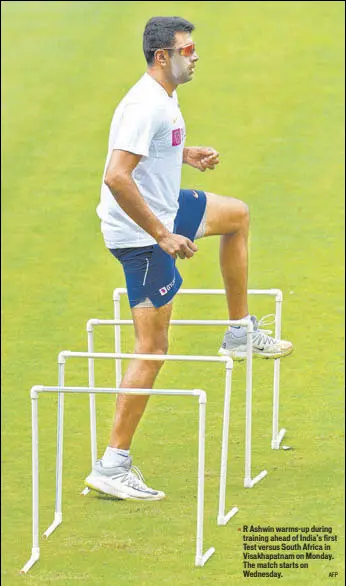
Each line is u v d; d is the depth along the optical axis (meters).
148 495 27.45
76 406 34.75
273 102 58.00
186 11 67.81
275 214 48.41
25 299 42.59
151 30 26.84
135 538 26.61
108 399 35.03
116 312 29.44
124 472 27.50
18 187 51.47
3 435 33.09
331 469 29.97
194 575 24.92
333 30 65.06
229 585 24.58
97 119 56.88
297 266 44.38
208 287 42.91
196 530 26.70
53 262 45.44
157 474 29.78
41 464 31.20
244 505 28.03
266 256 45.19
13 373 37.09
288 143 54.19
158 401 34.34
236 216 29.38
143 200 26.14
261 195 49.91
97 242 46.94
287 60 61.91
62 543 26.52
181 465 30.31
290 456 30.80
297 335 39.00
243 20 66.56
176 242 26.22
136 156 26.11
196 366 36.75
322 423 32.78
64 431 33.12
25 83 60.53
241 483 29.22
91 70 61.28
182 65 26.83
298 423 32.81
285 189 50.38
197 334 39.38
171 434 32.22
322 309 40.97
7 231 47.97
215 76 60.56
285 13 67.31
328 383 35.47
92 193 50.84
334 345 38.25
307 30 65.12
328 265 44.41
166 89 27.03
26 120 57.06
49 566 25.53
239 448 31.28
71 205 49.94
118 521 27.42
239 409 33.72
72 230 47.94
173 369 36.56
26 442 32.62
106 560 25.62
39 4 70.12
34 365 37.62
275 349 30.25
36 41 64.94
